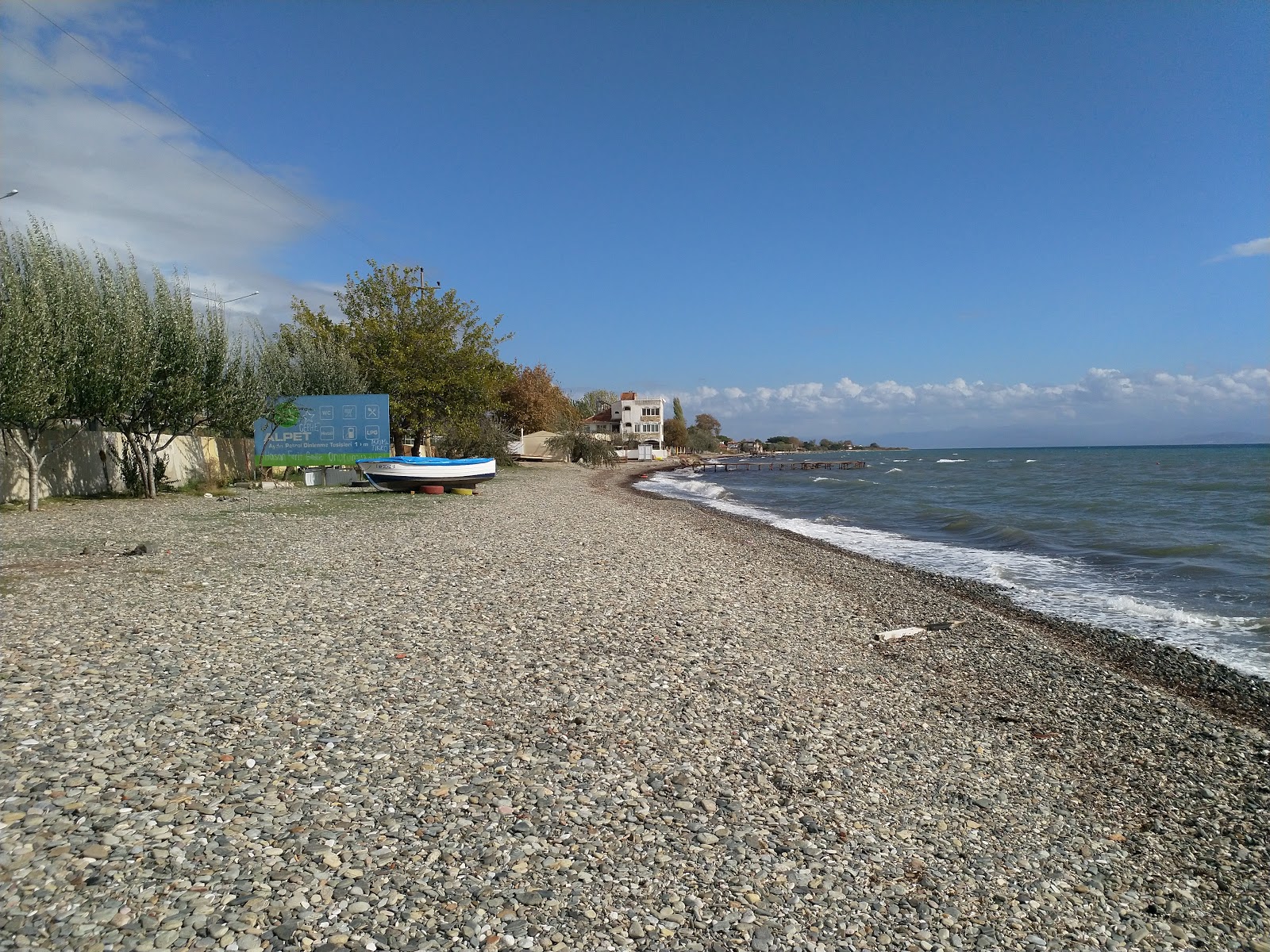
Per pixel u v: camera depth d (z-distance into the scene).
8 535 15.50
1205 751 7.63
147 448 24.50
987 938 4.47
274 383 31.16
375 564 13.77
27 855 4.07
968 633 11.87
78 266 21.61
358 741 6.06
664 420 131.38
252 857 4.34
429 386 38.25
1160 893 5.17
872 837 5.46
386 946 3.75
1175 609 14.19
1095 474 65.75
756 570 16.53
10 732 5.57
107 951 3.46
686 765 6.27
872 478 68.56
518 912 4.15
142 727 5.91
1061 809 6.30
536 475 54.38
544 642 9.30
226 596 10.59
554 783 5.70
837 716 7.80
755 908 4.46
